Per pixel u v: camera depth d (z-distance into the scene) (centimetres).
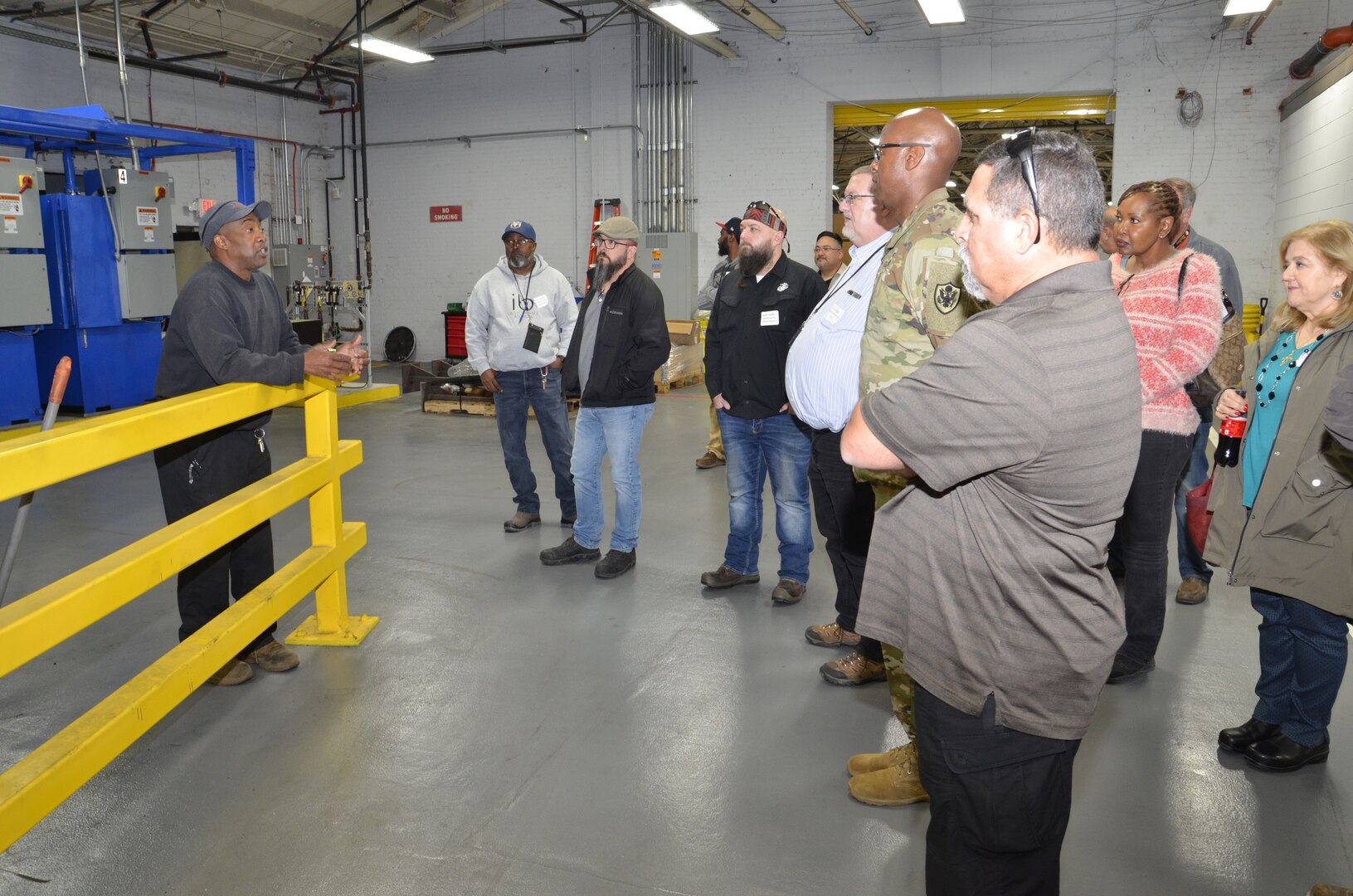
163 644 344
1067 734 137
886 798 237
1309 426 231
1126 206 281
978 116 1123
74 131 719
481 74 1311
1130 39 1029
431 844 221
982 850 144
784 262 360
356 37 1091
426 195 1372
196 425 246
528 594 395
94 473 628
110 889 206
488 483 600
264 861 215
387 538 477
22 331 743
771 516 521
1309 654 245
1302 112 909
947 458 124
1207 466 373
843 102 1145
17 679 314
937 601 138
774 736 274
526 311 466
